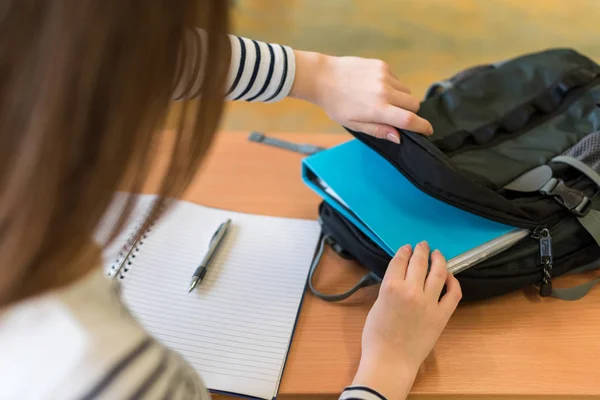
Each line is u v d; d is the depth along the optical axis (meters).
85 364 0.33
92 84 0.28
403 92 0.74
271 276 0.70
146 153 0.32
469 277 0.64
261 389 0.57
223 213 0.80
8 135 0.28
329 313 0.66
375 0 2.36
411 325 0.57
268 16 2.14
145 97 0.30
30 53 0.27
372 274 0.68
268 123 1.88
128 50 0.28
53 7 0.26
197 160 0.37
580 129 0.75
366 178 0.74
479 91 0.78
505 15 2.29
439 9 2.32
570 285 0.70
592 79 0.81
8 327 0.34
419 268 0.60
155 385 0.35
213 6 0.33
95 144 0.29
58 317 0.34
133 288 0.68
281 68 0.73
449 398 0.58
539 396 0.58
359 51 2.11
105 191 0.30
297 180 0.87
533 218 0.65
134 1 0.28
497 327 0.64
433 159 0.64
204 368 0.59
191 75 0.34
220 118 0.37
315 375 0.59
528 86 0.79
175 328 0.63
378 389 0.53
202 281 0.69
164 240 0.74
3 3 0.26
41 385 0.33
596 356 0.61
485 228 0.66
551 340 0.63
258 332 0.63
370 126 0.69
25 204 0.28
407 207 0.69
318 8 2.29
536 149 0.72
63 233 0.31
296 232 0.77
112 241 0.34
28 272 0.31
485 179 0.66
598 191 0.68
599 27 2.22
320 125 1.88
